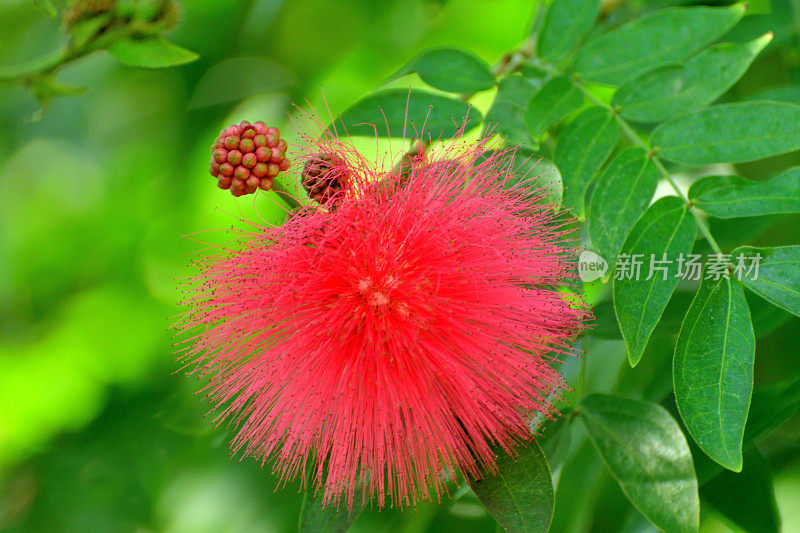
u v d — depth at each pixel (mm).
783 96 503
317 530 459
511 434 460
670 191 531
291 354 457
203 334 461
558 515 507
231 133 454
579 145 477
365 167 460
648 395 500
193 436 530
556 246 461
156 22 443
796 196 458
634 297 457
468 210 459
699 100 474
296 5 567
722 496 484
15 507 550
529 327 457
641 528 501
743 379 447
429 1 544
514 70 498
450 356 455
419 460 455
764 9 533
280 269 455
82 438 549
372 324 456
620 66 484
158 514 528
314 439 462
